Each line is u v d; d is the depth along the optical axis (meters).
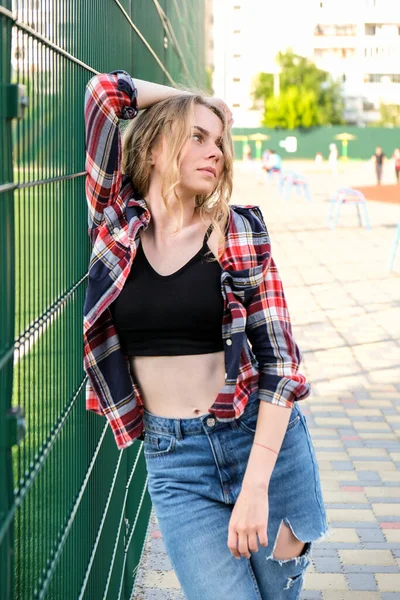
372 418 7.12
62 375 2.23
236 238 2.35
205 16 16.45
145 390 2.46
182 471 2.44
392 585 4.34
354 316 11.21
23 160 1.76
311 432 6.78
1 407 1.50
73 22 2.39
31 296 1.84
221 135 2.44
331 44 108.44
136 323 2.38
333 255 16.75
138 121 2.54
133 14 3.89
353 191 21.56
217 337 2.40
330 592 4.25
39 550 1.86
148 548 4.80
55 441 2.09
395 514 5.22
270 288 2.40
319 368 8.73
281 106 82.50
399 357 9.17
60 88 2.20
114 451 3.41
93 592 2.73
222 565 2.41
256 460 2.33
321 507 2.56
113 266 2.35
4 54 1.53
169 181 2.37
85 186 2.68
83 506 2.54
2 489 1.49
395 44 108.25
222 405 2.34
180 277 2.36
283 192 33.56
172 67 6.52
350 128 68.38
